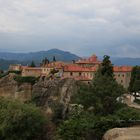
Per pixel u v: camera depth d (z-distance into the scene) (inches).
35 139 2301.9
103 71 4613.7
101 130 2383.1
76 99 3799.2
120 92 3656.5
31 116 2298.2
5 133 2201.0
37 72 6560.0
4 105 2406.5
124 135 1932.8
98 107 3405.5
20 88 5782.5
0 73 7017.7
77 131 2372.0
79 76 5994.1
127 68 6865.2
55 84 5255.9
